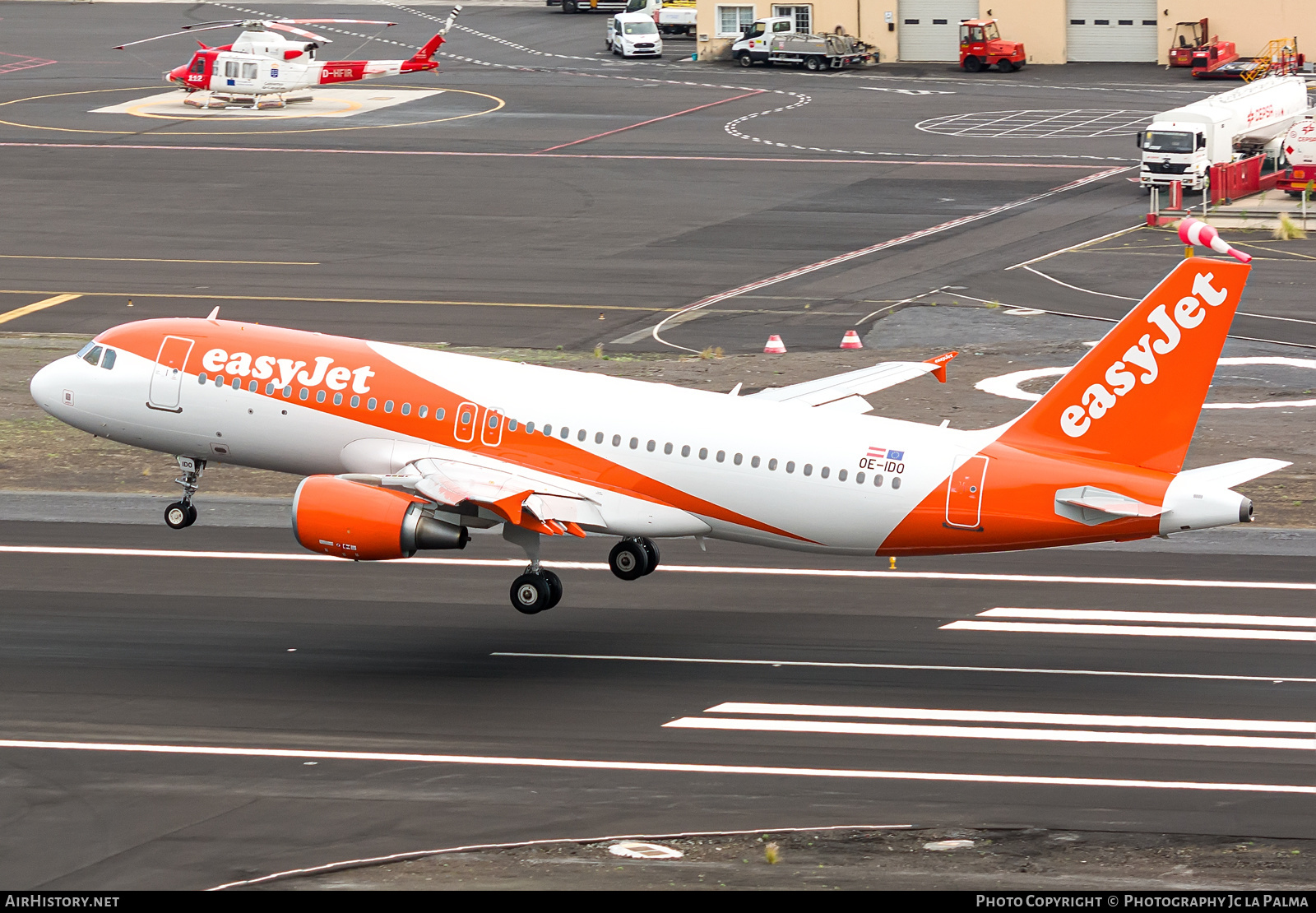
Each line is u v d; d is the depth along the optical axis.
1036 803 98.56
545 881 86.69
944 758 105.75
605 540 152.88
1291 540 149.38
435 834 94.06
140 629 129.00
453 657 124.06
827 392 140.75
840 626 130.62
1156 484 116.62
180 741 108.38
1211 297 113.94
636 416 126.69
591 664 122.88
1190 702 114.56
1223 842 92.31
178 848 92.25
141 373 137.12
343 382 132.12
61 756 105.75
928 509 120.50
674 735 109.75
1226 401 195.88
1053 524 118.38
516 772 103.62
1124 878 86.69
